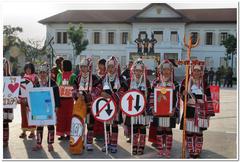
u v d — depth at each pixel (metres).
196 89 7.45
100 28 64.81
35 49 48.84
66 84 9.16
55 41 65.44
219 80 39.38
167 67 7.57
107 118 7.65
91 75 8.11
